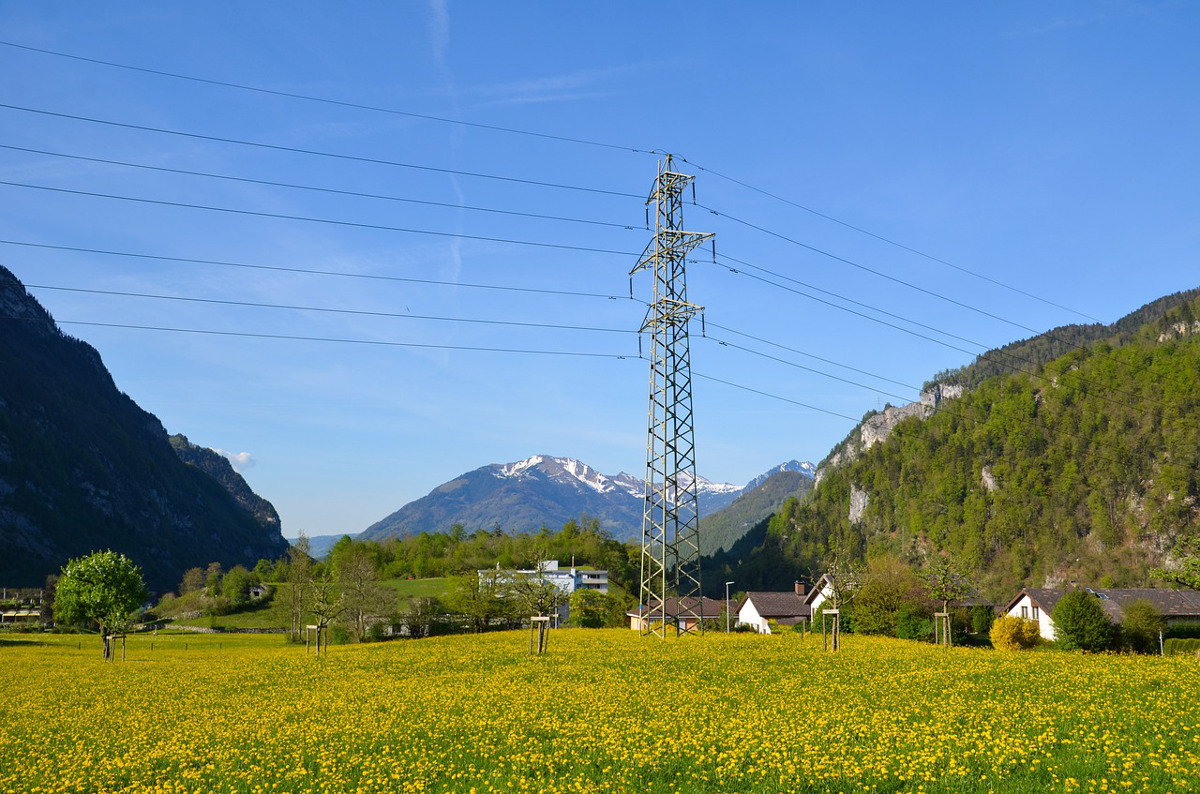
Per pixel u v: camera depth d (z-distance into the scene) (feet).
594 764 68.33
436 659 168.25
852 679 117.91
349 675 146.92
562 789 60.39
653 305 209.26
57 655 242.99
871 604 258.57
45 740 91.71
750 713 88.53
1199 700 88.79
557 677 128.47
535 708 96.73
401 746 78.59
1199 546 174.40
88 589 233.14
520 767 67.82
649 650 173.99
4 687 146.41
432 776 67.05
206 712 107.65
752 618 372.58
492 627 341.41
